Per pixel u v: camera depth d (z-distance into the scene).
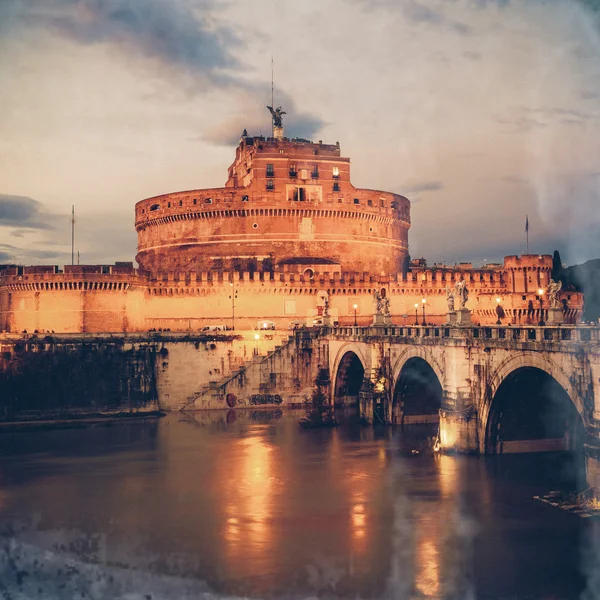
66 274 119.81
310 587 43.78
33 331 120.75
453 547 48.78
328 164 151.38
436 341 72.88
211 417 102.62
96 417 103.25
